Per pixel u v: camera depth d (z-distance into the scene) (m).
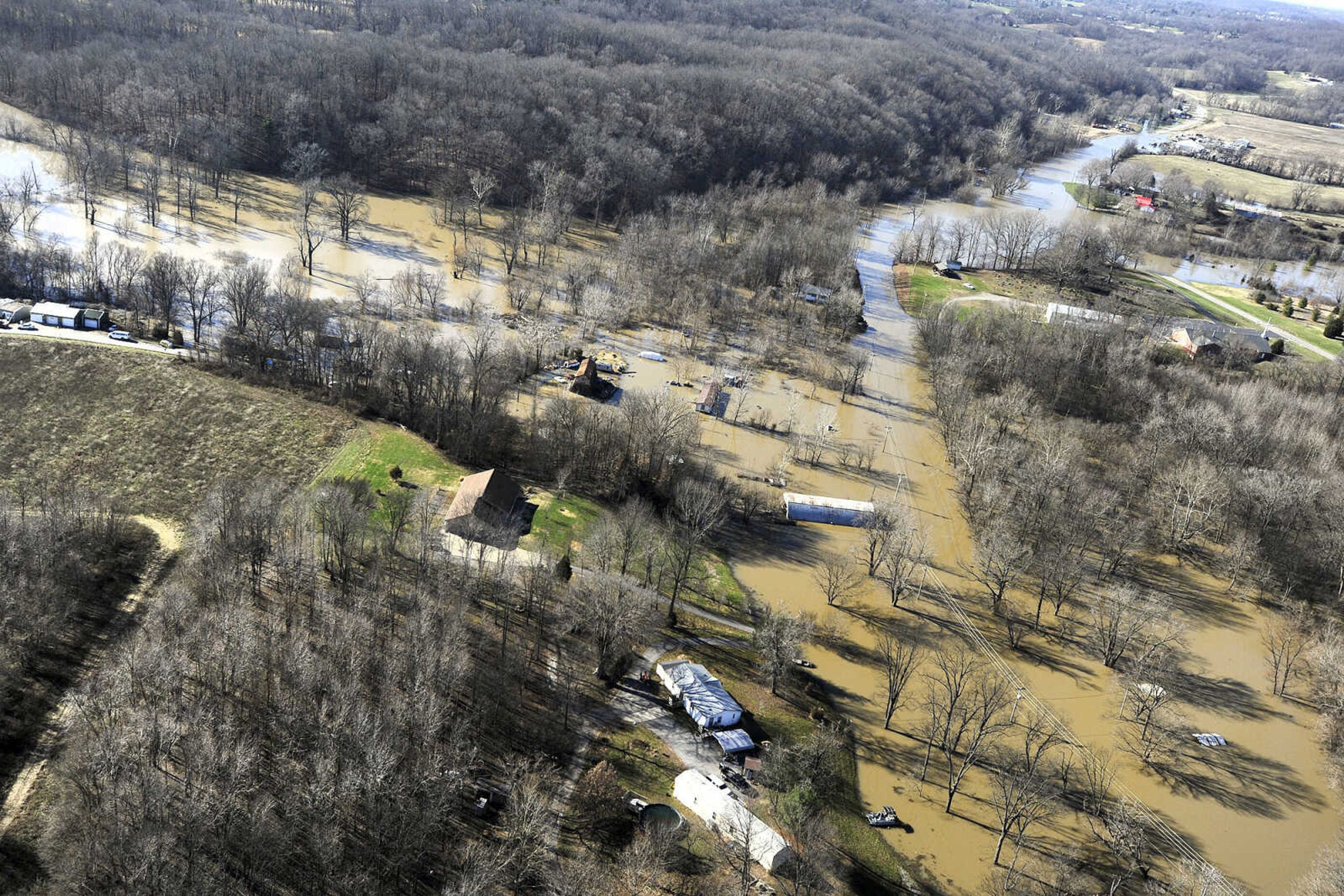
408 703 119.88
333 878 102.88
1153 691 151.50
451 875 107.44
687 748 134.25
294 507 163.62
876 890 117.25
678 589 167.38
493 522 171.00
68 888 96.50
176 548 163.25
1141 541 199.25
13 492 173.50
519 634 148.38
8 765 116.62
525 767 121.94
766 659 150.62
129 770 103.69
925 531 195.50
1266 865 129.25
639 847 112.00
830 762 136.38
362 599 139.88
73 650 135.38
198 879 97.31
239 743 112.44
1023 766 138.75
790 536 194.50
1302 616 181.00
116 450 190.50
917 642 166.12
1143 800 138.12
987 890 119.75
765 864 114.38
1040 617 177.00
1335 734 152.62
